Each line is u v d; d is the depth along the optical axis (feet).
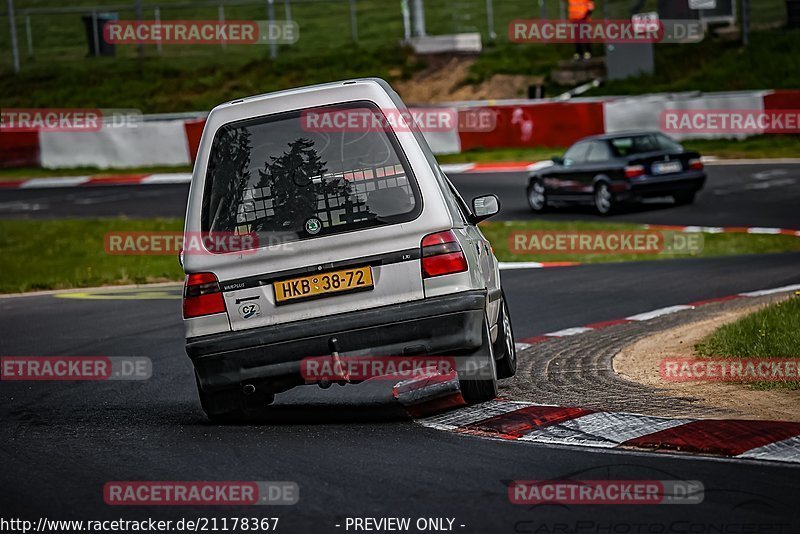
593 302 132.87
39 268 196.65
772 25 394.73
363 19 481.87
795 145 297.74
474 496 50.60
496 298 78.59
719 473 53.16
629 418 65.26
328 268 67.72
